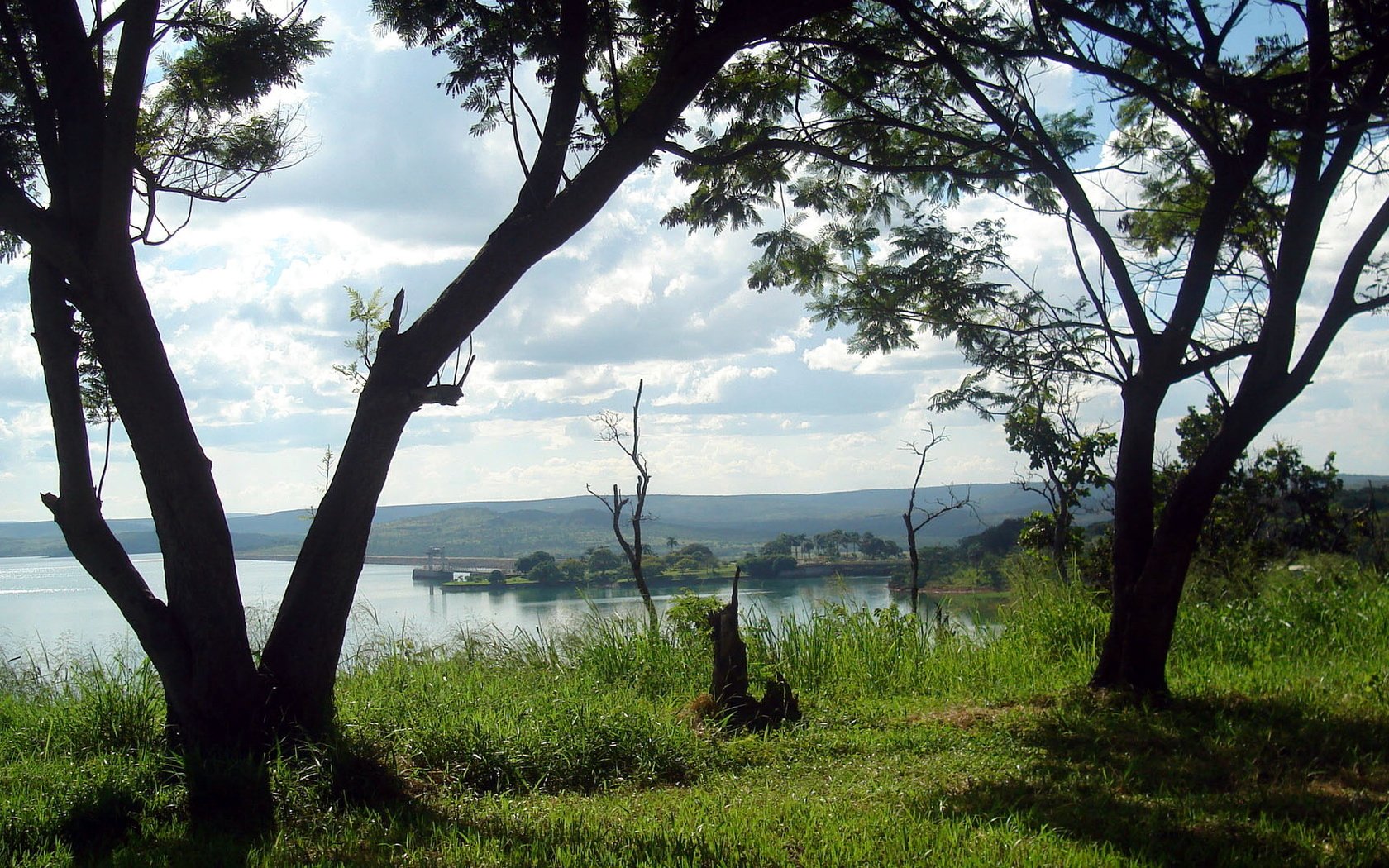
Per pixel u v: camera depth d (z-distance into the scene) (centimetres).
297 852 518
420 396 718
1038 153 891
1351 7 830
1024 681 1062
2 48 798
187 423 685
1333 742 721
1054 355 948
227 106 875
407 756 677
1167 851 500
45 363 697
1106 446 1562
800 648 1146
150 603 683
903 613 1243
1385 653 1053
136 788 612
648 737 734
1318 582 1299
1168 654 1116
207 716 666
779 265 1064
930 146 1027
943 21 912
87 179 665
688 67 753
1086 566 1664
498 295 738
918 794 616
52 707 834
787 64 981
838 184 1068
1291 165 954
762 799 618
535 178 775
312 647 700
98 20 711
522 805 620
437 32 863
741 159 1001
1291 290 830
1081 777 651
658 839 522
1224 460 858
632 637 1140
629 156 754
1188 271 881
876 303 1025
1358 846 498
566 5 806
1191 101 1012
